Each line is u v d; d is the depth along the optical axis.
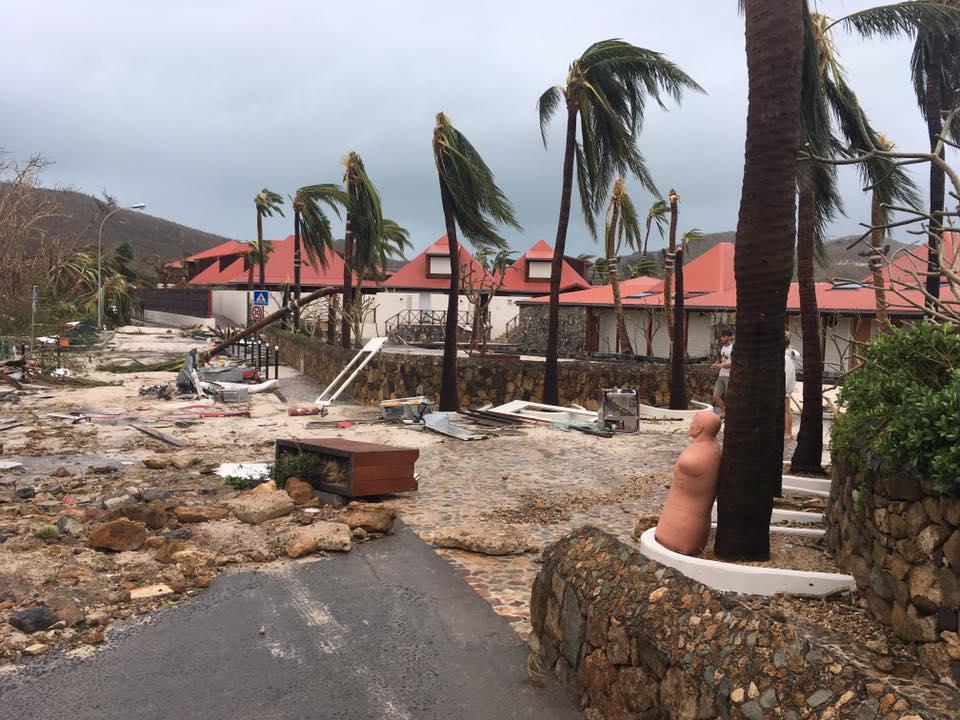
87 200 146.88
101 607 5.60
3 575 5.86
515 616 5.61
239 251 70.38
